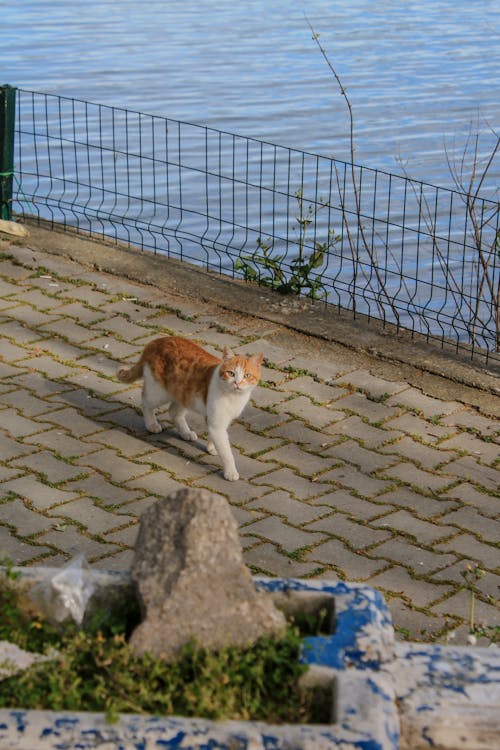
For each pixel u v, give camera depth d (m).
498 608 6.11
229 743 3.53
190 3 31.61
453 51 25.78
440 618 6.00
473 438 8.01
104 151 18.11
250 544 6.62
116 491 7.16
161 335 9.43
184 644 4.02
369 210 15.86
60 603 4.31
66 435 7.84
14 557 6.34
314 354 9.19
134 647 3.99
